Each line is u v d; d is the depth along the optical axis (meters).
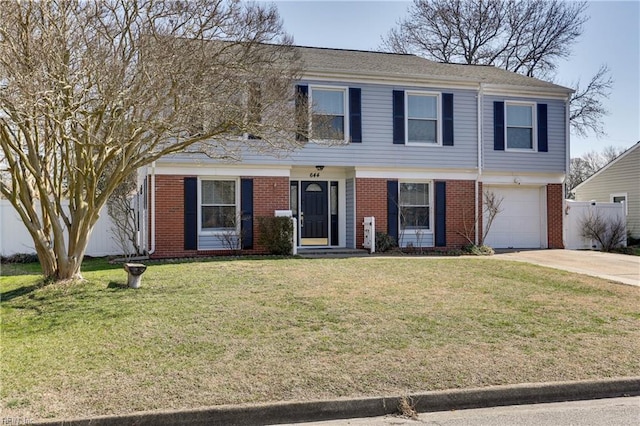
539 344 5.86
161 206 13.73
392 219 15.65
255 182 14.55
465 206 16.30
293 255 13.89
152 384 4.55
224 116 9.17
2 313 6.99
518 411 4.43
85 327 6.30
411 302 7.82
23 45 7.02
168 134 9.07
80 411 4.01
